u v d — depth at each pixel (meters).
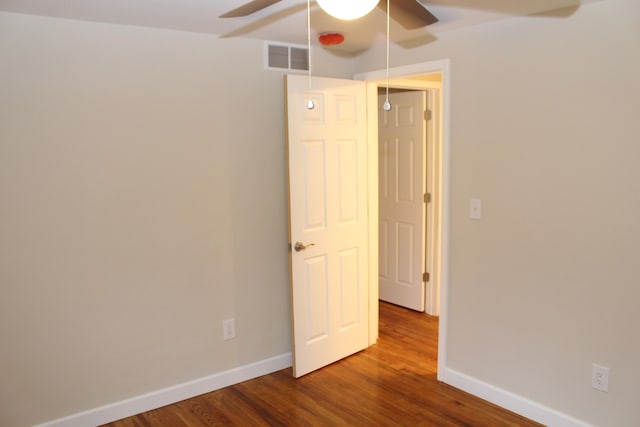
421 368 3.40
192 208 2.94
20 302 2.46
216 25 2.65
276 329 3.38
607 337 2.38
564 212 2.48
